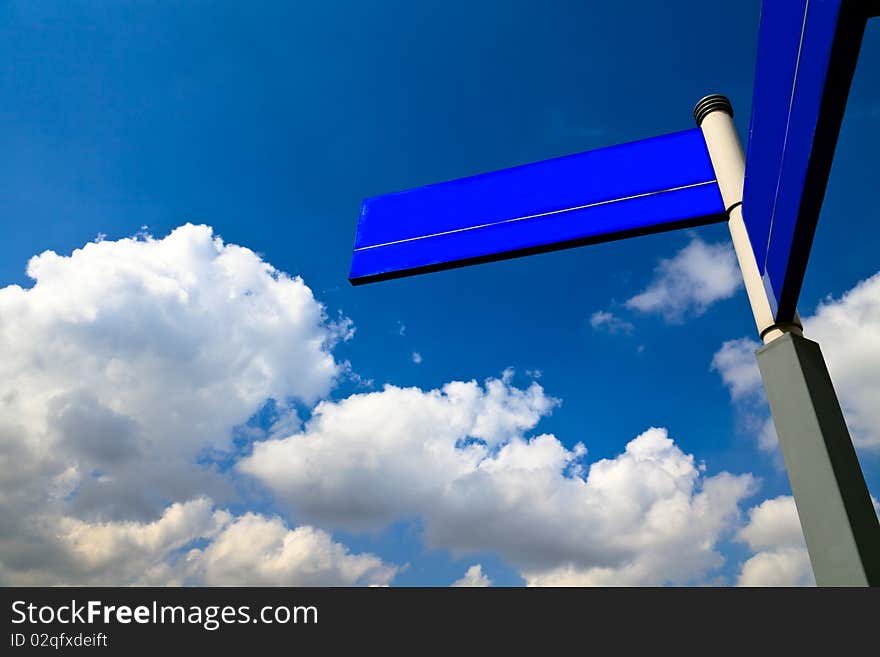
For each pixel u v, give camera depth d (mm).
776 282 3879
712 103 5336
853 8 2346
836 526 3373
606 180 5422
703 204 4980
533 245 5371
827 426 3621
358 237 6250
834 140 2840
